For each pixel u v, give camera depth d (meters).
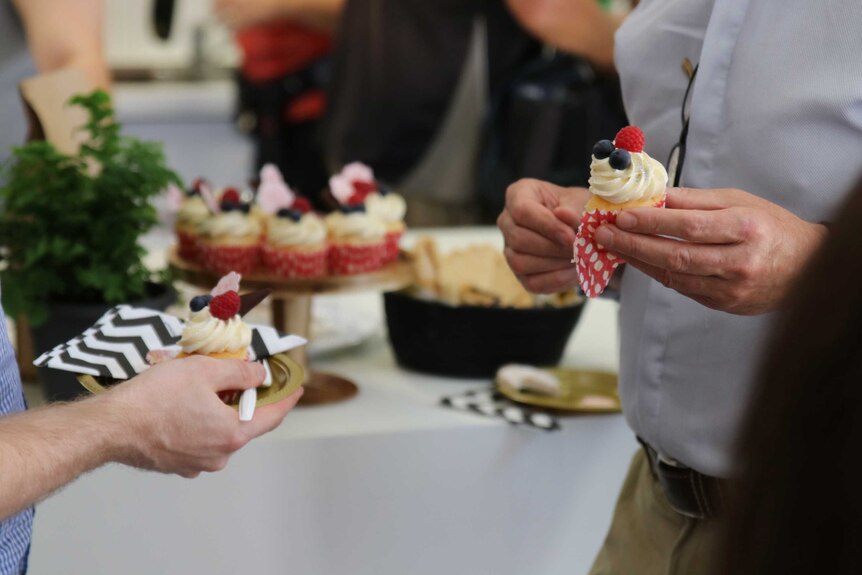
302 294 1.60
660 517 1.34
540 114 2.81
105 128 1.56
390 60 2.87
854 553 0.52
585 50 2.71
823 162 1.11
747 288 1.02
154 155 1.57
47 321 1.53
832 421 0.52
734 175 1.18
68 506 1.44
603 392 1.69
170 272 1.67
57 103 1.67
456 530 1.60
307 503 1.53
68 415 0.97
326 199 1.85
